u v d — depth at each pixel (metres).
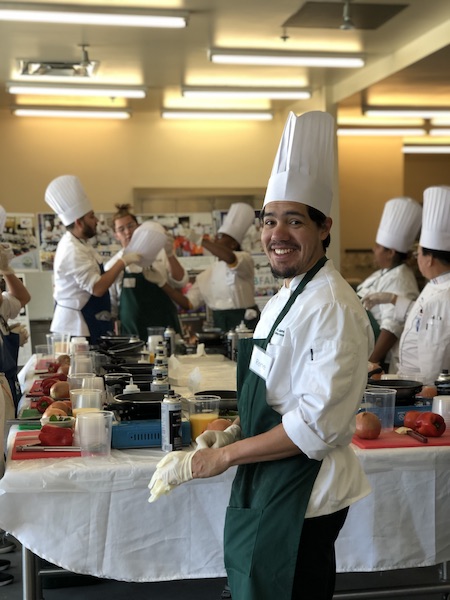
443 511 2.47
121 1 5.55
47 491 2.28
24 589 2.44
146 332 5.88
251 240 8.05
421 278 10.38
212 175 10.07
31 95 8.62
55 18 5.59
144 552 2.35
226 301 6.02
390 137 11.15
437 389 3.08
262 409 1.82
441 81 7.68
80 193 5.50
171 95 8.89
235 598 1.85
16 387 3.98
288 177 1.82
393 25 6.30
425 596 3.20
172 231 8.12
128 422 2.57
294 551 1.76
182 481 1.83
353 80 8.17
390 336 4.62
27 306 7.82
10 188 9.63
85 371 3.58
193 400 2.58
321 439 1.70
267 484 1.81
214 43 6.77
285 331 1.77
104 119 9.79
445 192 3.60
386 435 2.62
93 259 5.56
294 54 6.85
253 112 9.54
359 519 2.45
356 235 11.17
